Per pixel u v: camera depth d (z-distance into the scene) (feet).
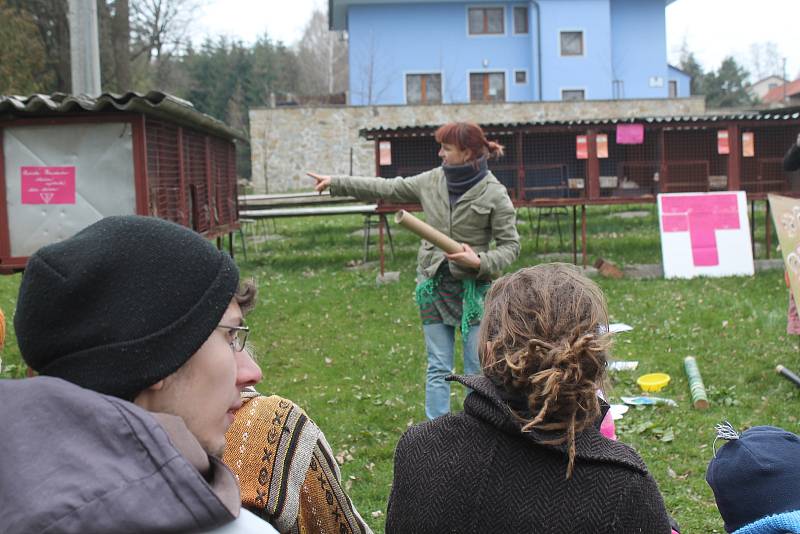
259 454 6.23
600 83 117.70
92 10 24.09
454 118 90.48
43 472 3.73
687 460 16.56
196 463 4.33
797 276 20.22
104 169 19.08
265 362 24.73
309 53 183.93
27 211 19.08
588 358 5.73
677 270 34.78
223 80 151.94
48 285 4.27
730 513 8.05
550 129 36.06
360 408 20.31
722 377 21.84
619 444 6.10
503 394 6.09
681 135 38.04
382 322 28.99
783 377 21.45
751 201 37.60
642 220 53.62
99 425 3.90
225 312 4.82
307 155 90.84
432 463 6.18
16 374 22.91
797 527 7.37
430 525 5.99
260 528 4.22
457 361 24.12
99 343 4.25
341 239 49.83
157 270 4.35
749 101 192.54
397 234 51.13
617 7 120.47
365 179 16.49
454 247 14.98
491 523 5.82
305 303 31.78
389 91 119.14
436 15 118.32
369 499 15.33
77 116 18.95
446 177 15.92
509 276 6.47
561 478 5.78
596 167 36.01
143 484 3.78
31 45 73.20
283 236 52.42
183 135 23.44
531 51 118.52
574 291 6.08
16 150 18.99
